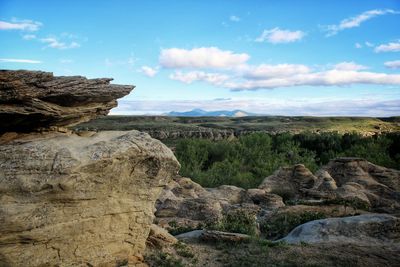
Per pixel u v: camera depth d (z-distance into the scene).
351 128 165.12
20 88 12.05
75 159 12.02
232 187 39.56
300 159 66.94
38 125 13.50
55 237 11.82
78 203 12.23
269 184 41.06
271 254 16.89
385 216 21.14
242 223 23.38
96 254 12.95
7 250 11.00
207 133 127.56
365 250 17.48
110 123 160.25
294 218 25.09
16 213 11.00
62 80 13.02
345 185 34.78
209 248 17.84
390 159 61.72
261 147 74.69
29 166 11.59
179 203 28.47
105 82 14.20
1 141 12.79
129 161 13.22
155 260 15.27
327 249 17.59
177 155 72.56
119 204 13.48
